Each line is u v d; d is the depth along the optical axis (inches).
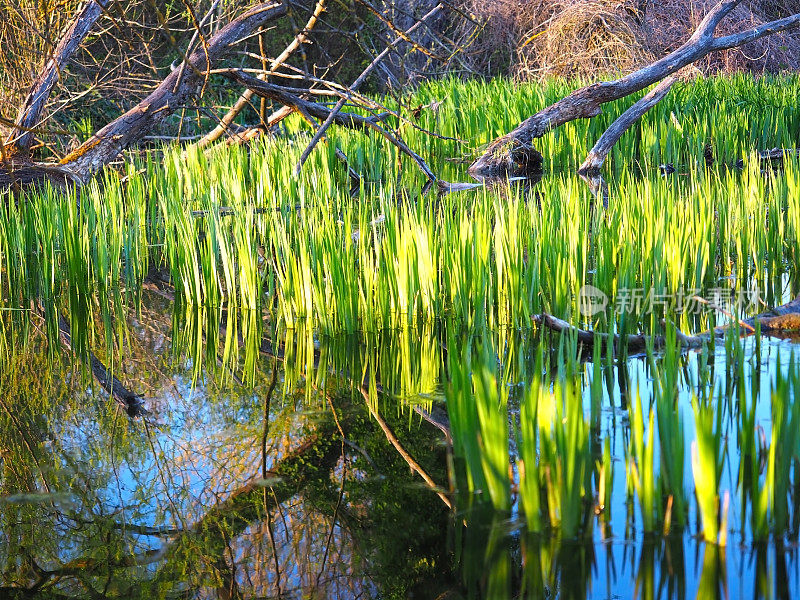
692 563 92.4
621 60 741.9
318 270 186.4
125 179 337.4
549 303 194.7
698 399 135.2
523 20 792.9
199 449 136.9
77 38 313.9
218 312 217.6
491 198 283.3
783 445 95.0
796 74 671.1
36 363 179.8
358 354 181.3
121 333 201.0
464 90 550.6
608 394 143.9
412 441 137.5
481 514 105.8
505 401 117.0
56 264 234.1
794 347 159.9
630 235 200.5
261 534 110.7
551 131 427.2
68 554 105.9
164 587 98.1
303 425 145.1
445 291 201.2
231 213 281.7
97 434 143.1
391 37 546.9
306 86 371.2
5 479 126.4
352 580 98.9
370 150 403.5
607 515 99.6
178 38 495.5
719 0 759.7
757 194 265.1
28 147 305.9
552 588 92.4
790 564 91.5
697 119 453.4
